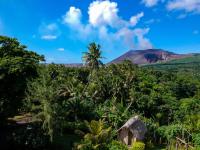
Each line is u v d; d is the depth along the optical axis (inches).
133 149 1702.8
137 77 4160.9
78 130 1833.2
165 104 3051.2
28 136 1547.7
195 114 2847.0
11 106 1574.8
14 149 1514.5
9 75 1535.4
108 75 3250.5
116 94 3009.4
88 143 1587.1
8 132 1658.5
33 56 1723.7
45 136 1581.0
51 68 3897.6
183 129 1952.5
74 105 2199.8
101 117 2209.6
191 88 4596.5
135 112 2741.1
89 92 2920.8
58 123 1620.3
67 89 2701.8
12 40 1721.2
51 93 1600.6
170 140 1900.8
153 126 2055.9
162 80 4953.3
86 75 4163.4
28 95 1614.2
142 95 3038.9
